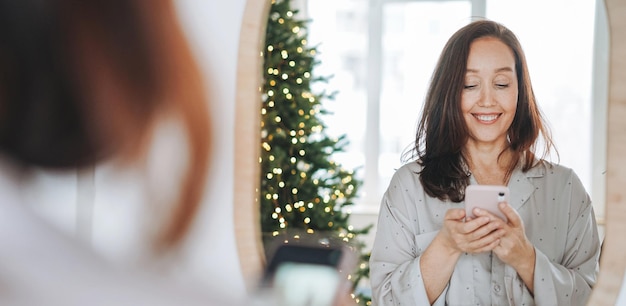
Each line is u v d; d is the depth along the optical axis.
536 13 3.60
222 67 1.45
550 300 1.63
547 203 1.74
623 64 1.29
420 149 1.85
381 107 3.91
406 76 3.89
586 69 3.54
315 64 2.67
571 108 3.57
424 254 1.69
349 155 3.91
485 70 1.77
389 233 1.79
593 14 3.52
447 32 3.81
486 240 1.63
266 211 2.35
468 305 1.70
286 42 2.49
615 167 1.30
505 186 1.76
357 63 3.93
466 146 1.78
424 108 1.84
